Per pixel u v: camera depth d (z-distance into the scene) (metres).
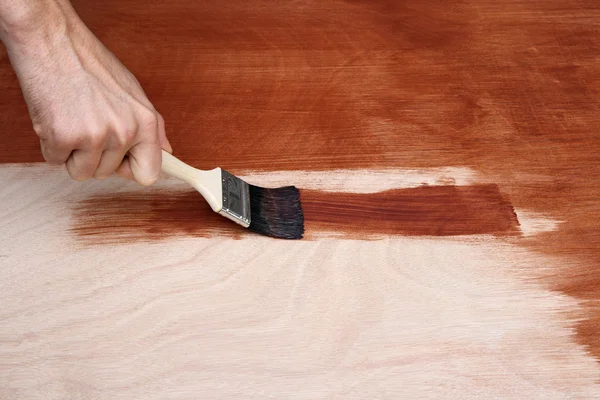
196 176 1.25
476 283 1.24
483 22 1.84
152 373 1.07
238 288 1.21
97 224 1.31
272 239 1.31
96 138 1.01
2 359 1.08
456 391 1.07
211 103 1.58
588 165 1.47
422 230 1.33
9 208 1.33
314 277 1.23
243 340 1.12
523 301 1.21
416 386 1.07
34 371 1.07
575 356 1.12
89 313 1.15
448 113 1.58
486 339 1.14
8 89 1.59
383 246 1.30
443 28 1.82
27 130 1.49
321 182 1.42
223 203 1.25
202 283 1.21
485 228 1.34
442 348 1.13
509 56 1.74
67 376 1.06
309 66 1.69
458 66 1.71
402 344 1.13
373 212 1.36
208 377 1.07
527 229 1.34
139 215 1.33
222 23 1.80
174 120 1.53
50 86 1.00
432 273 1.25
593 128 1.55
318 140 1.51
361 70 1.68
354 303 1.19
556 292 1.22
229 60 1.69
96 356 1.09
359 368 1.09
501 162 1.47
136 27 1.78
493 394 1.07
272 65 1.69
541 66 1.71
